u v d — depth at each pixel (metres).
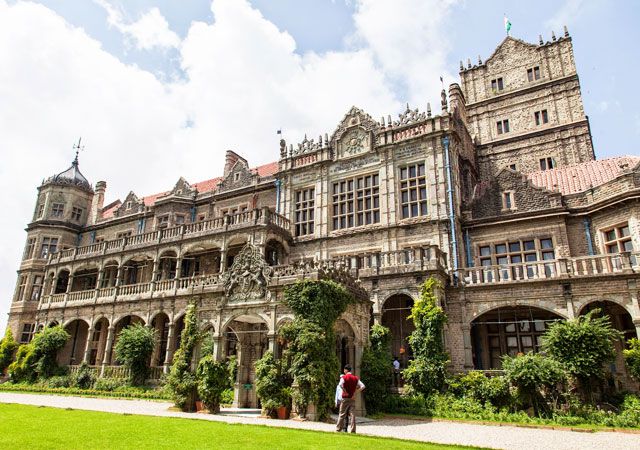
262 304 19.36
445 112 29.09
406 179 29.58
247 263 20.52
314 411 16.44
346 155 32.19
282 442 10.94
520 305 23.17
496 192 28.44
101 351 37.34
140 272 39.41
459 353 23.73
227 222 31.84
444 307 23.84
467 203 29.34
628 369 18.84
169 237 34.78
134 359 28.95
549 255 26.03
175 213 40.03
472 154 37.31
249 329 22.67
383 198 29.69
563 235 25.73
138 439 11.01
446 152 28.30
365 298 21.89
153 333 30.86
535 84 38.12
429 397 19.88
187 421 14.64
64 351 39.62
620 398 18.31
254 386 21.23
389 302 27.19
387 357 21.84
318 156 33.38
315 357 16.97
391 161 30.09
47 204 47.00
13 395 25.84
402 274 24.45
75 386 30.56
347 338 22.89
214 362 19.16
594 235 25.34
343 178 31.91
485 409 18.34
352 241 30.02
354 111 32.88
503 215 27.44
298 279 18.67
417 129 29.88
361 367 20.23
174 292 31.25
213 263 35.78
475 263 27.70
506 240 27.19
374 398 19.56
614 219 24.27
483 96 40.72
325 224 31.38
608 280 21.42
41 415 15.44
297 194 34.09
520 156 36.97
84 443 10.43
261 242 29.64
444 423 16.88
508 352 25.47
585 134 34.72
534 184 29.09
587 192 26.00
